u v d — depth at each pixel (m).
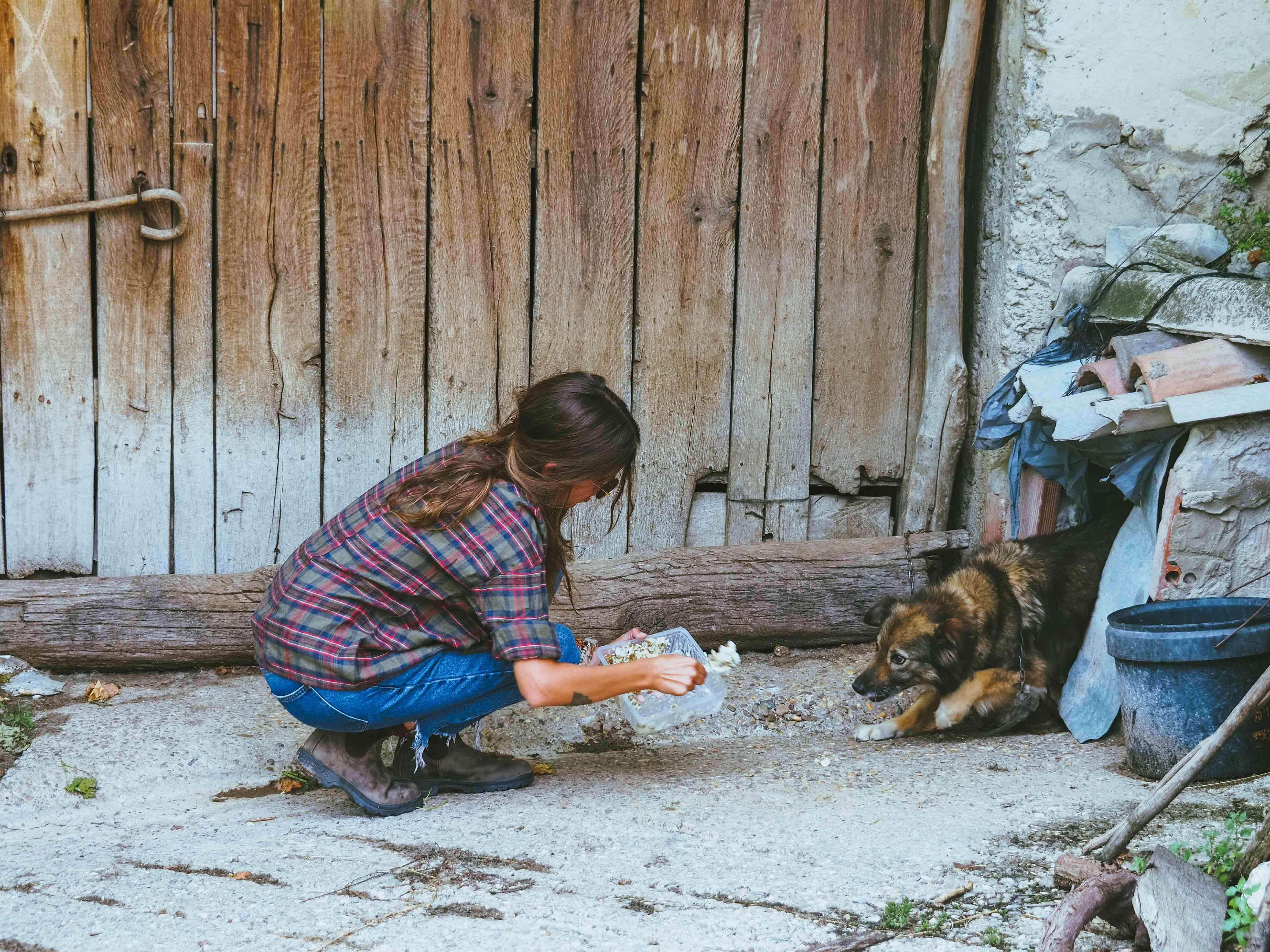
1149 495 3.96
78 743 3.88
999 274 4.82
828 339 5.06
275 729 4.09
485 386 4.93
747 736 4.23
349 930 2.33
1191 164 4.68
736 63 4.83
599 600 4.71
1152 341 4.03
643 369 5.00
